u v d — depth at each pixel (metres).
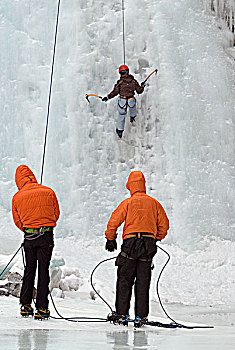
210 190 35.12
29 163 34.94
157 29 40.19
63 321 12.33
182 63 39.44
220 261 29.88
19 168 13.38
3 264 18.30
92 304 18.25
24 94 36.69
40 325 11.01
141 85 35.00
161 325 12.84
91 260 28.62
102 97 37.62
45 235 12.70
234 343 8.34
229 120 38.06
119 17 40.25
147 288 12.41
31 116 36.12
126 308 12.53
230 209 34.81
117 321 12.45
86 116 36.47
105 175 35.41
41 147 35.34
